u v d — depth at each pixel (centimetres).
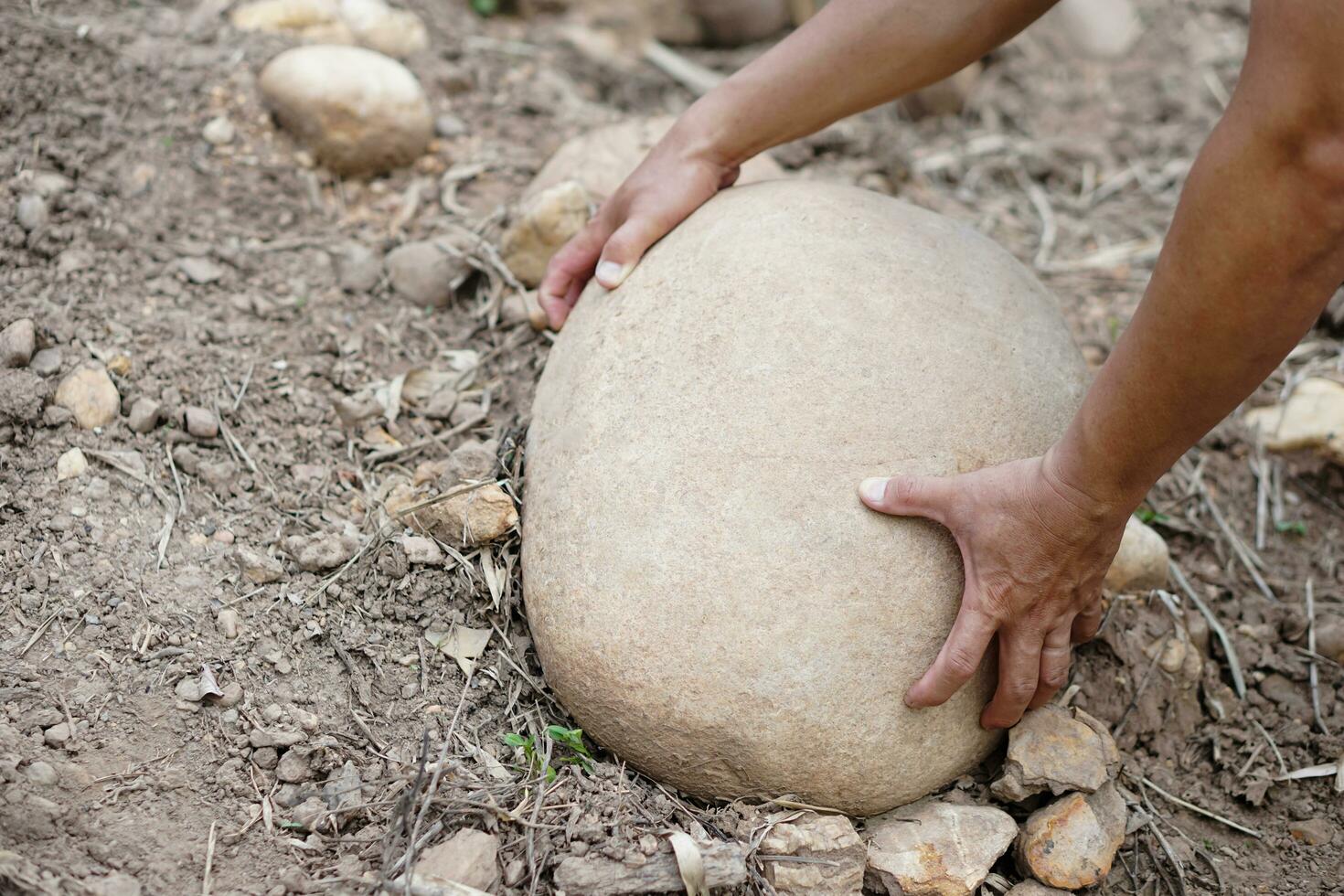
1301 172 113
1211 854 183
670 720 163
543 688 181
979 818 170
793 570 161
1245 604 218
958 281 183
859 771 164
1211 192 119
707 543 163
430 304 245
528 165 278
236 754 167
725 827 165
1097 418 138
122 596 179
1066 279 290
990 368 174
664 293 186
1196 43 375
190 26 277
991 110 354
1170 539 230
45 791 153
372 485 207
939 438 167
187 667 173
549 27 357
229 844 156
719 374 173
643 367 179
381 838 158
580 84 332
